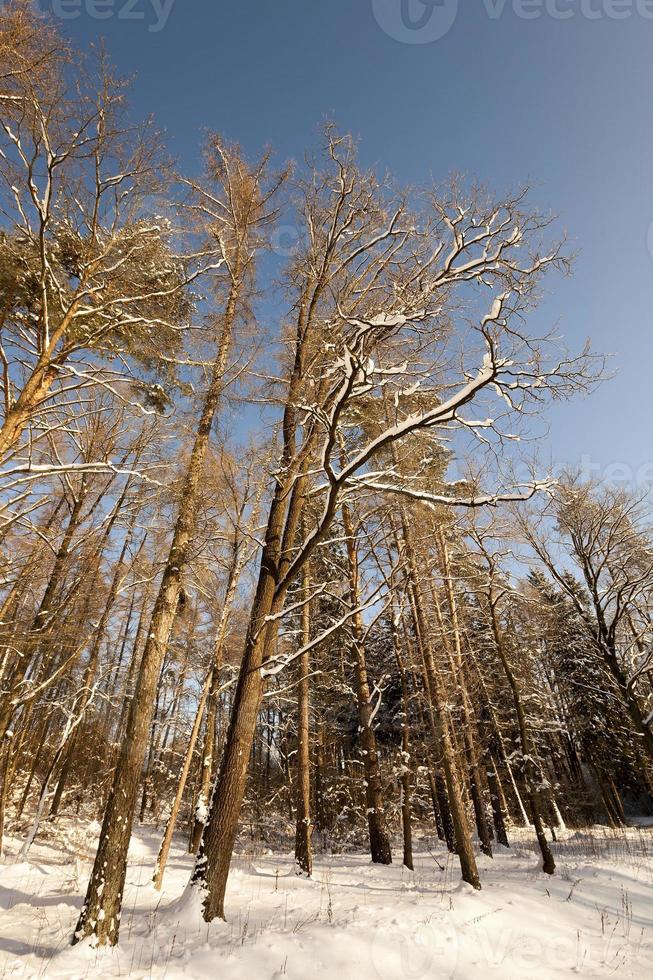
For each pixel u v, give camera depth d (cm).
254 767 2314
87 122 685
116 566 1374
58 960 495
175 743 2244
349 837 1880
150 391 1001
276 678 1769
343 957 536
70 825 1575
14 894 805
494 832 2328
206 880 623
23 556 1043
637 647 1731
